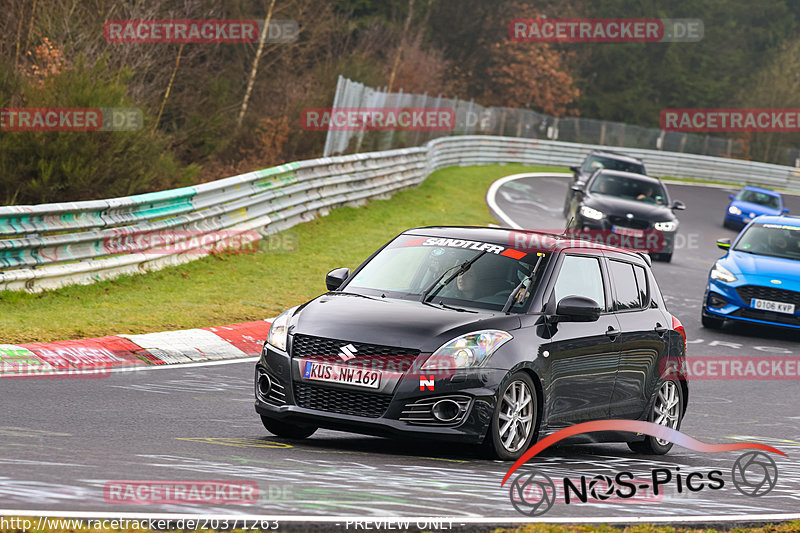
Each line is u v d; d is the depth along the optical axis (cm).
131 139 7200
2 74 7256
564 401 2877
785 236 6525
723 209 15750
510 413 2683
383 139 12006
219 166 11244
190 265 6169
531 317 2820
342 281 3080
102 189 7081
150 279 5672
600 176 9612
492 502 2072
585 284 3070
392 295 2934
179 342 4272
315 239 7675
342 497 1992
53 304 4784
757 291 6069
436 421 2575
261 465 2323
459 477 2350
